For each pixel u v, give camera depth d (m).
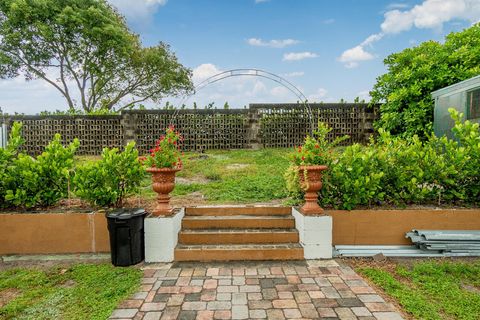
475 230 4.15
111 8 18.34
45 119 12.16
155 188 3.99
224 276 3.41
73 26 15.27
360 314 2.60
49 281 3.35
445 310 2.66
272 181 6.70
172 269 3.62
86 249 4.18
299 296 2.92
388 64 9.75
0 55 15.72
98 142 12.21
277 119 11.77
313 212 4.02
